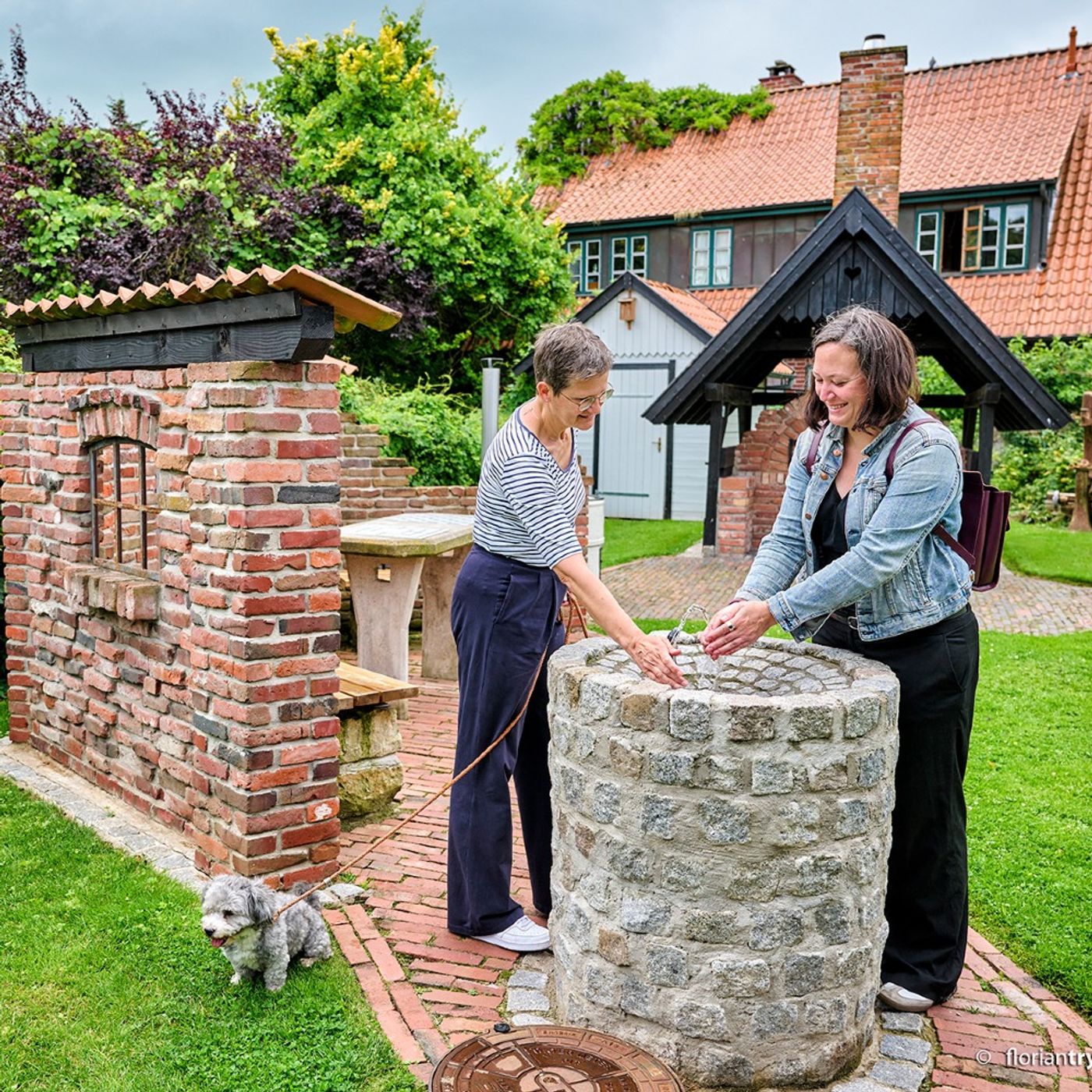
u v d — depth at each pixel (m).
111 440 4.75
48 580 5.34
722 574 11.70
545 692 3.63
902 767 3.18
